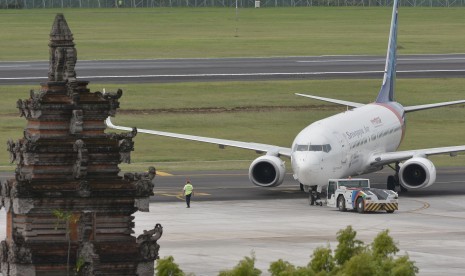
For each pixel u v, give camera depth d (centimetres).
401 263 9800
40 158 8375
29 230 8325
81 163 8244
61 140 8456
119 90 8556
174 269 9562
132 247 8425
